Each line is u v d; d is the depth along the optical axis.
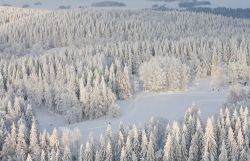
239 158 93.31
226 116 102.69
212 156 92.38
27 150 102.88
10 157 101.88
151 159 93.75
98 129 126.00
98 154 94.38
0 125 109.69
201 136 96.81
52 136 100.94
